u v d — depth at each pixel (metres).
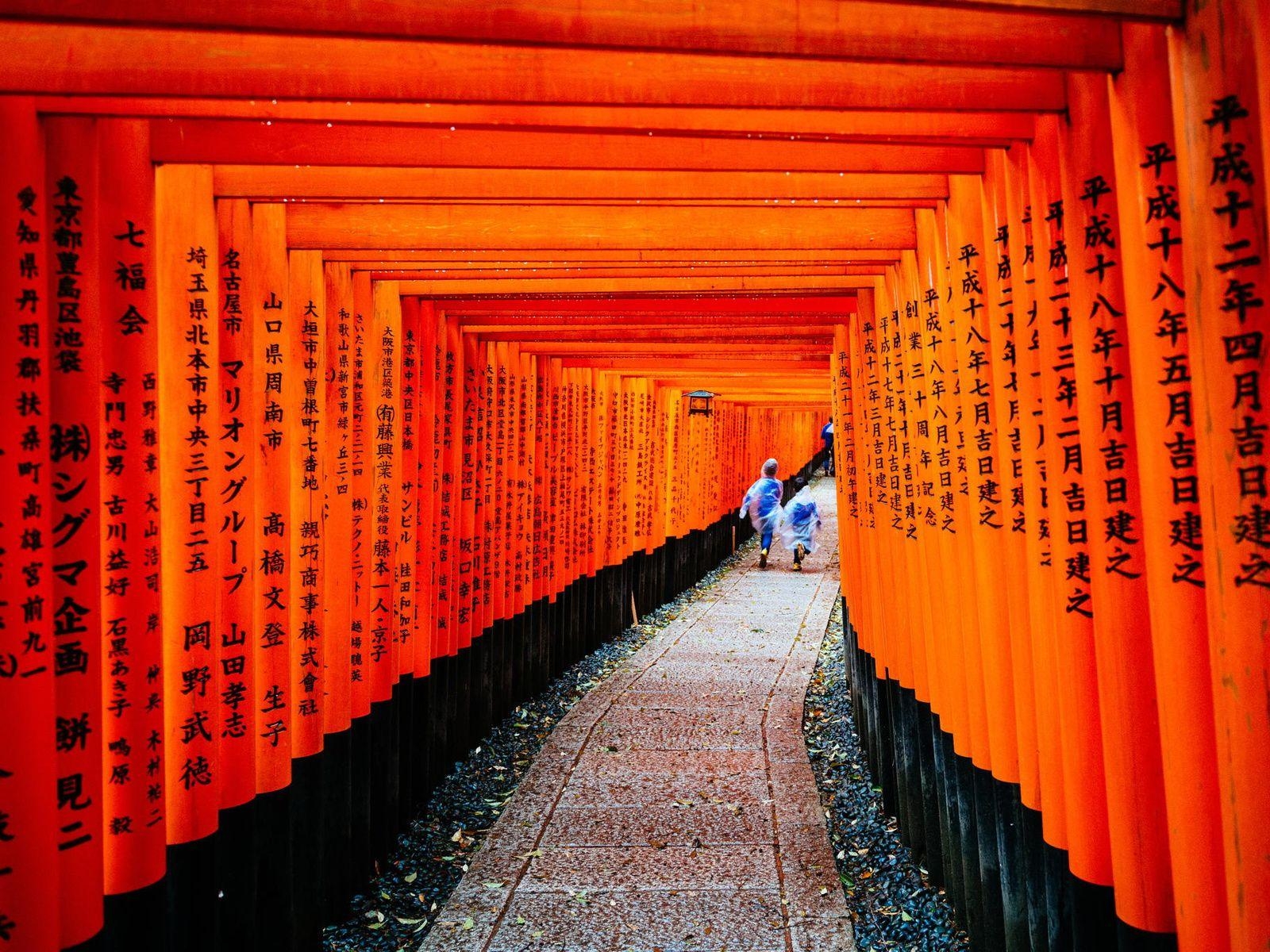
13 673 2.10
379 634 4.79
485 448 6.73
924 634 4.19
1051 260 2.44
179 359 2.97
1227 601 1.74
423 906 4.37
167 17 1.71
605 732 6.47
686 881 4.21
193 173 2.98
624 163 2.81
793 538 15.13
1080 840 2.40
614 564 10.30
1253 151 1.68
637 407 11.19
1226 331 1.72
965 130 2.55
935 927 3.83
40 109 2.23
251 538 3.34
